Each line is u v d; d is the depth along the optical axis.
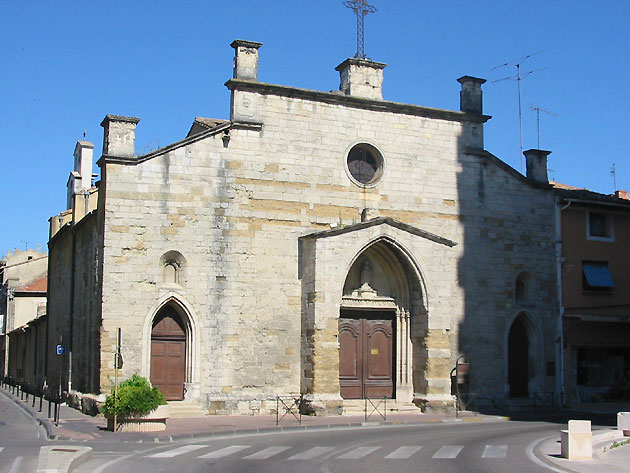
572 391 38.97
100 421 28.58
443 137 37.41
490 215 37.94
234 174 33.03
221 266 32.41
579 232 40.19
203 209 32.38
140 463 18.81
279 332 32.97
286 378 32.88
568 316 38.97
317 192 34.41
